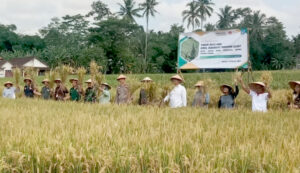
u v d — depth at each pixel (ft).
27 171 12.44
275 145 13.70
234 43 40.27
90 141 14.26
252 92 29.53
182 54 43.34
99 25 218.79
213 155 12.12
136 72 223.10
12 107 28.50
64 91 41.24
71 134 15.53
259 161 11.84
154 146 13.41
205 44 41.96
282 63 266.36
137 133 15.62
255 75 109.09
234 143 14.57
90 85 39.11
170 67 257.75
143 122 19.89
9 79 130.72
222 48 40.93
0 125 18.61
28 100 36.06
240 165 12.05
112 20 219.20
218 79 111.14
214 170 11.19
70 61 204.13
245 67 39.73
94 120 20.12
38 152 12.82
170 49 255.29
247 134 16.30
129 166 12.34
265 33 271.69
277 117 23.15
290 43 277.85
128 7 246.47
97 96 39.86
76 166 12.47
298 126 19.66
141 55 252.62
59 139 14.46
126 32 228.63
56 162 12.44
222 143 13.83
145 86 40.32
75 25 287.48
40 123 19.53
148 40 260.42
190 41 42.80
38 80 118.62
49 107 28.60
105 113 25.36
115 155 12.61
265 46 270.87
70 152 12.67
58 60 205.98
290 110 26.86
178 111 26.48
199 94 34.04
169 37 266.36
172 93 31.89
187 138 14.43
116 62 224.74
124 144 13.80
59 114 23.32
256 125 18.67
